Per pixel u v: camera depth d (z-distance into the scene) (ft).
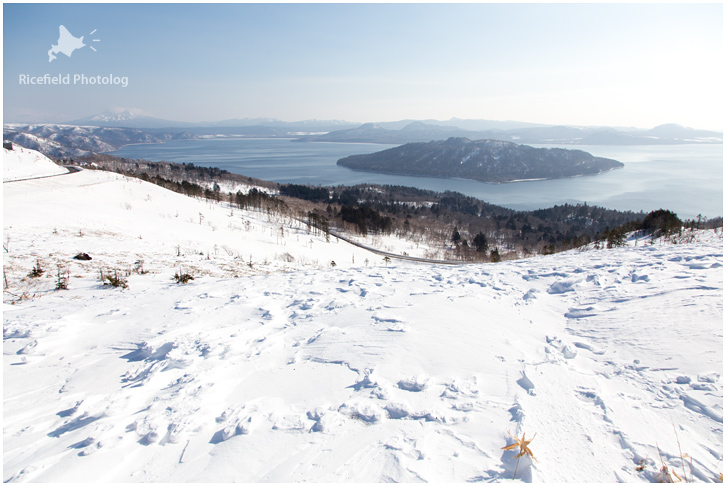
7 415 12.03
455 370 13.10
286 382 12.85
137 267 49.96
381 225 308.40
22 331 19.75
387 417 10.45
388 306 21.39
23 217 76.95
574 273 26.99
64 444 10.04
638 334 15.02
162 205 166.20
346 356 14.56
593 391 11.37
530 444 8.96
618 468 8.23
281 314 21.72
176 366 14.58
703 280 20.20
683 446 8.77
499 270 31.71
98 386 13.92
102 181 174.81
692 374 11.66
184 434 10.09
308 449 9.21
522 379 12.36
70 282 38.50
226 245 116.98
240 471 8.51
